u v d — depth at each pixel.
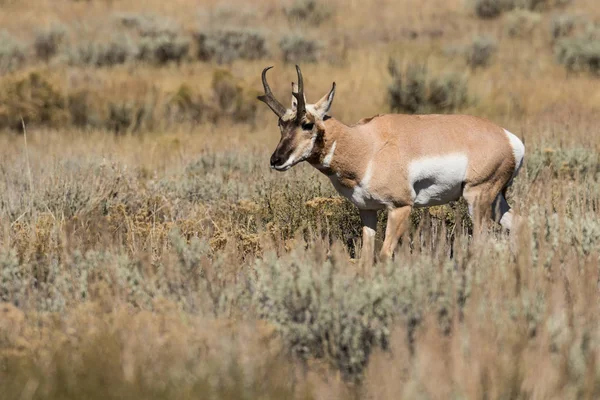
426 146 26.09
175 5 136.25
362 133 25.94
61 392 14.63
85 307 18.55
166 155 52.91
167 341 16.30
